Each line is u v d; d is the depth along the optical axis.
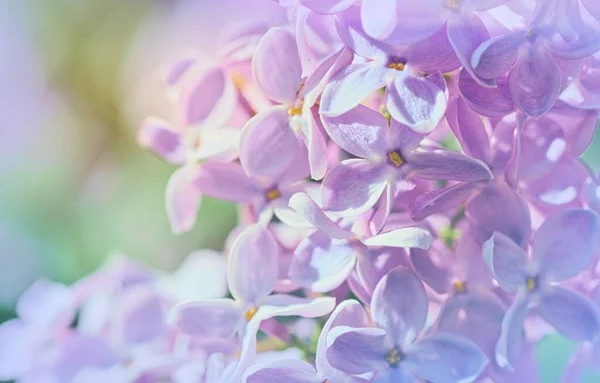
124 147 0.44
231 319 0.20
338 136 0.19
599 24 0.19
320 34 0.20
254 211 0.21
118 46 0.46
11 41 0.48
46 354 0.23
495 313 0.19
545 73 0.19
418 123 0.18
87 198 0.42
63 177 0.44
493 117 0.20
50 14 0.48
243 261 0.20
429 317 0.20
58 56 0.48
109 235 0.40
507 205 0.19
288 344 0.21
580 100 0.20
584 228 0.19
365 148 0.19
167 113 0.42
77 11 0.48
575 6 0.19
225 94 0.21
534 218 0.20
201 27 0.41
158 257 0.38
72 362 0.22
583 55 0.19
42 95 0.47
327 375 0.19
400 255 0.19
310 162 0.19
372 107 0.20
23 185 0.43
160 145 0.22
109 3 0.47
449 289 0.20
